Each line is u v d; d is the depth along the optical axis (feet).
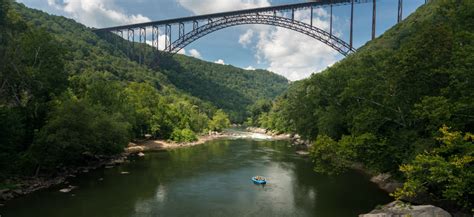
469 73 64.39
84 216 80.69
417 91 81.66
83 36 483.10
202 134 321.32
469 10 84.64
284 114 306.55
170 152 196.85
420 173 61.93
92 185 110.73
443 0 114.62
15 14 176.24
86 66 367.45
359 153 91.81
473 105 60.49
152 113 242.99
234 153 193.67
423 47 79.36
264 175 131.34
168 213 84.94
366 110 92.89
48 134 110.73
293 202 94.27
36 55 125.49
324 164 97.19
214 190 108.58
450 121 66.90
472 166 56.65
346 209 86.28
